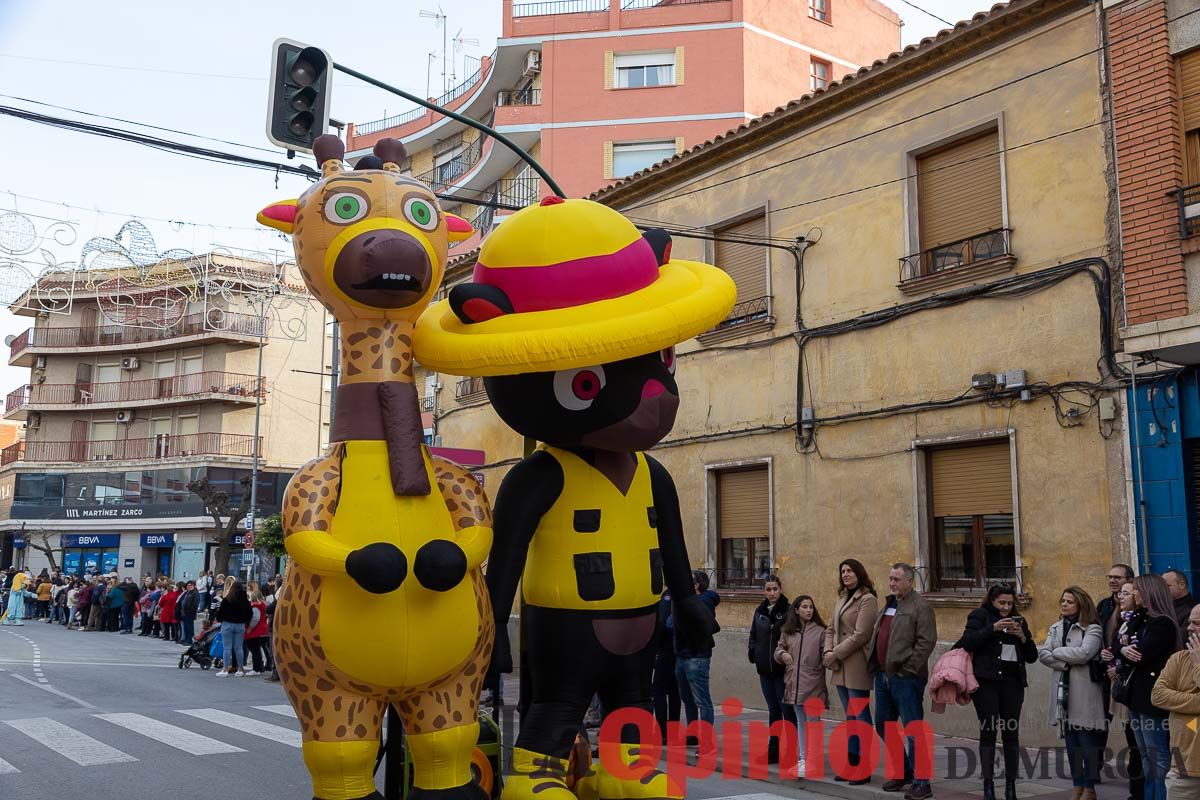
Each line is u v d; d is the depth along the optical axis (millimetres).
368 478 3908
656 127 27188
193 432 40156
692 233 14422
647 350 4027
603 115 27453
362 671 3770
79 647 21500
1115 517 9445
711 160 14500
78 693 13500
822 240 12852
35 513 40906
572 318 4062
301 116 8898
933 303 11312
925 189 11820
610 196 16062
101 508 40250
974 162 11281
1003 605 7250
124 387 40969
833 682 8289
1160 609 6293
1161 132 9328
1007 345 10547
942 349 11195
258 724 10820
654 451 14992
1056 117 10352
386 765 4539
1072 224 10094
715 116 27031
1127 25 9711
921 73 11750
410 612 3768
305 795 7484
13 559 42344
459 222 4645
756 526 13539
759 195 13812
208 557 38719
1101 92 9953
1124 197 9547
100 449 41531
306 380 41094
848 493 12102
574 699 4246
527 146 28484
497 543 4254
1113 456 9523
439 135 34094
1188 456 9078
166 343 39219
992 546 10672
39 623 31312
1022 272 10516
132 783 7844
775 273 13461
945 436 11031
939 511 11227
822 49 29281
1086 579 9617
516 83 30109
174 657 19781
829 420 12406
